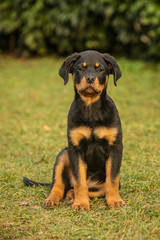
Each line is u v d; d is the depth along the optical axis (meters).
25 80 10.59
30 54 13.23
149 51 10.40
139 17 9.91
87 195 3.53
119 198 3.53
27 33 12.48
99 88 3.52
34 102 8.73
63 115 7.64
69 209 3.45
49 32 12.13
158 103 8.22
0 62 12.51
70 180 3.88
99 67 3.59
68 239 2.89
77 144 3.56
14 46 13.66
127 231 2.94
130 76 10.30
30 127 6.87
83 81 3.51
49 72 11.29
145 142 5.63
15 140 6.11
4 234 2.95
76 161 3.56
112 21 10.69
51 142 5.90
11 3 12.75
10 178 4.24
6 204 3.53
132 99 8.60
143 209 3.35
